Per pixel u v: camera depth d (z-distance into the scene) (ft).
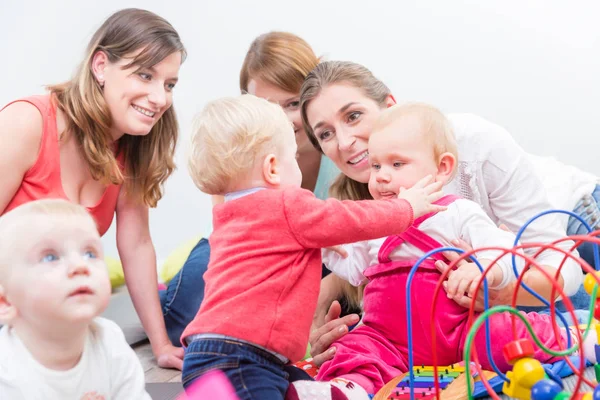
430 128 4.17
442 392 3.34
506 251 2.57
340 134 4.64
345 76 4.69
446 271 2.70
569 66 7.73
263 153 3.63
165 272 7.23
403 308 4.08
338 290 5.49
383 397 3.43
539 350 3.66
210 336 3.32
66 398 2.85
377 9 8.12
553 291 2.83
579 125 7.75
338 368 3.91
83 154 4.94
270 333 3.32
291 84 5.52
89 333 3.00
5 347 2.81
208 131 3.68
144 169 5.37
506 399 3.22
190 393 3.28
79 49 8.59
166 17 8.56
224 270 3.46
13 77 8.76
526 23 7.79
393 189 4.16
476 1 7.87
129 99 4.79
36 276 2.70
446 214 4.08
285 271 3.43
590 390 3.23
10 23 8.73
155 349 5.49
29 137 4.67
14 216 2.80
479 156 4.71
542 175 5.90
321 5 8.25
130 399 3.04
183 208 8.50
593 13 7.64
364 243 4.52
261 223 3.47
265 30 8.38
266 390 3.22
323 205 3.48
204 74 8.53
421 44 8.05
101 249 2.88
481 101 7.97
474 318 3.95
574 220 5.76
